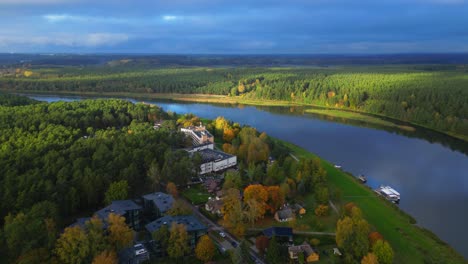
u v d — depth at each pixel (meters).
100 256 121.12
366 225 149.38
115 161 195.75
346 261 139.25
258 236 158.00
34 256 122.12
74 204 167.62
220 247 149.50
